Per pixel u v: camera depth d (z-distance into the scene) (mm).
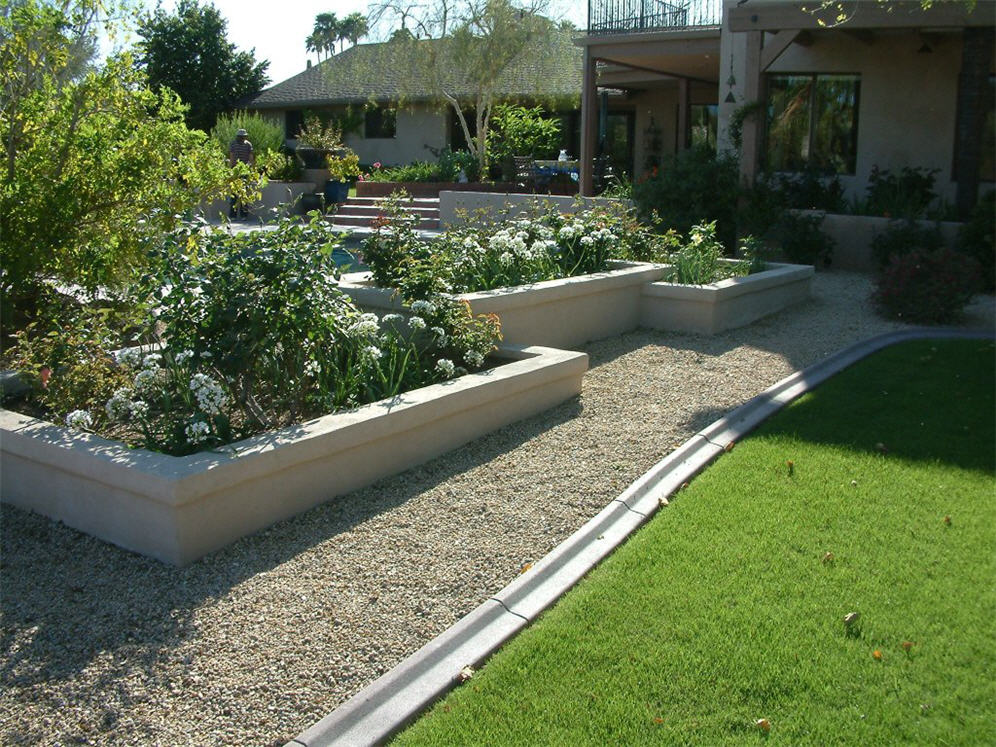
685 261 9945
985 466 5508
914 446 5848
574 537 4574
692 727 3193
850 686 3418
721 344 8656
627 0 17547
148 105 7891
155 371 5195
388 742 3164
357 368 5809
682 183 13477
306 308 5348
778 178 14867
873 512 4887
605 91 24328
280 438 4762
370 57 24125
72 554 4445
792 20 12805
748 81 13484
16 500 5031
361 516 4809
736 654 3600
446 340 6473
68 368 5531
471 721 3238
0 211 7207
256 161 8484
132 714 3266
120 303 7305
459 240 8664
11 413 5211
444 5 22672
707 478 5395
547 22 22578
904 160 15383
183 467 4328
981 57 12094
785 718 3246
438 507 4926
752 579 4188
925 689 3404
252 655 3602
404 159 29234
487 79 22547
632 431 6113
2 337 7438
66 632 3766
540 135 23281
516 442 5891
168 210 6738
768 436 6074
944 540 4562
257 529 4625
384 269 7645
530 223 9430
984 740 3123
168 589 4094
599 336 8867
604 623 3836
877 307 10375
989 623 3822
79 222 7688
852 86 15766
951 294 9531
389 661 3574
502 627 3826
